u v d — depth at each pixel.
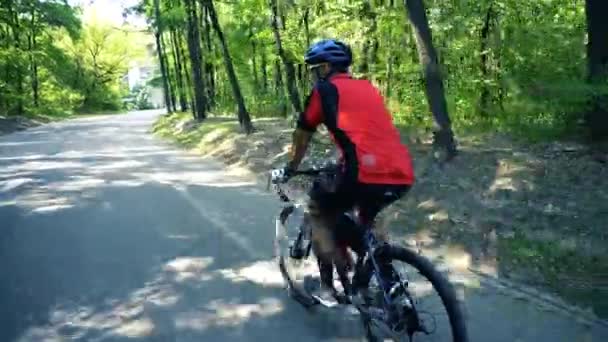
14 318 4.77
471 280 5.25
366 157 3.61
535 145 9.25
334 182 3.77
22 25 41.84
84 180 11.62
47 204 9.21
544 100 9.39
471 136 11.08
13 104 39.72
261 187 10.32
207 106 28.80
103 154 16.88
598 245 5.45
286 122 18.92
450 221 6.69
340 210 3.92
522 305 4.65
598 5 8.49
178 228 7.51
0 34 39.19
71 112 53.69
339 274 4.12
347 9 14.63
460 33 14.19
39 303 5.07
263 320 4.62
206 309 4.86
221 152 15.25
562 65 11.65
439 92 9.14
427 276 3.49
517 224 6.24
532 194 6.96
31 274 5.83
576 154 8.34
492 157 8.65
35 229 7.62
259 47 23.97
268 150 13.36
